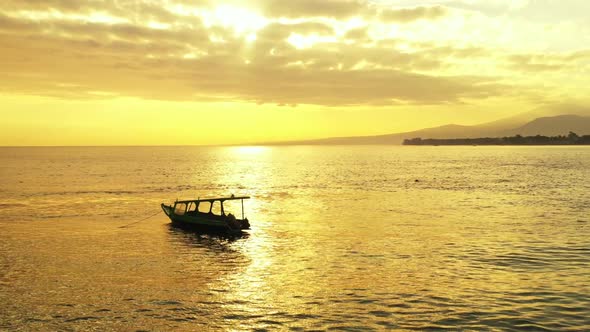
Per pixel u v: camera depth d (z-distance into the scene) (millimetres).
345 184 100125
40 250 37469
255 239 42000
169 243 40438
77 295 26312
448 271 30844
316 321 22750
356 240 41094
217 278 29703
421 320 22781
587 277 29188
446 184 97375
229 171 147375
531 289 27000
